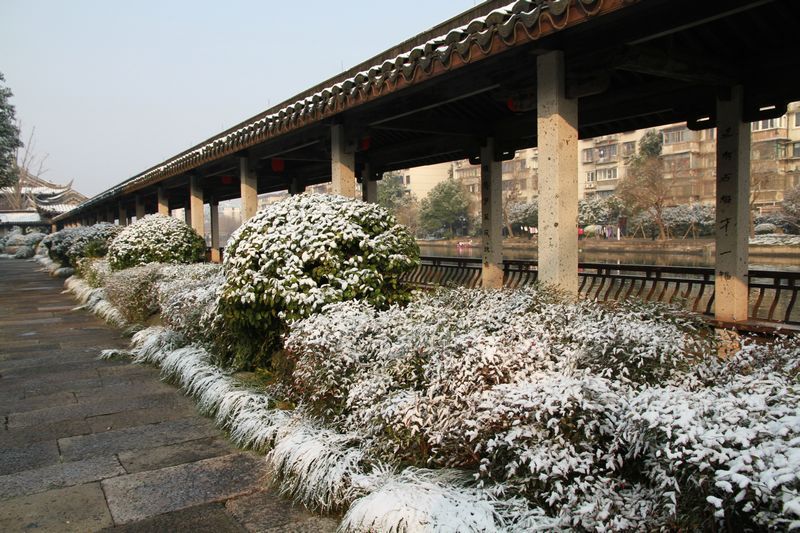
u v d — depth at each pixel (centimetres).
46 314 1139
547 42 443
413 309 450
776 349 309
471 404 285
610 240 3083
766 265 1934
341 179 730
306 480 343
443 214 4641
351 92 583
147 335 762
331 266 535
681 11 384
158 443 448
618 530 216
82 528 321
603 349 313
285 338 508
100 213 2975
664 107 657
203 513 337
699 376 301
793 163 3200
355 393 358
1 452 433
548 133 458
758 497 183
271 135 781
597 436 259
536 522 245
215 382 527
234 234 605
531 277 918
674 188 3334
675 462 202
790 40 515
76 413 523
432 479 300
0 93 2370
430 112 800
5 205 5656
